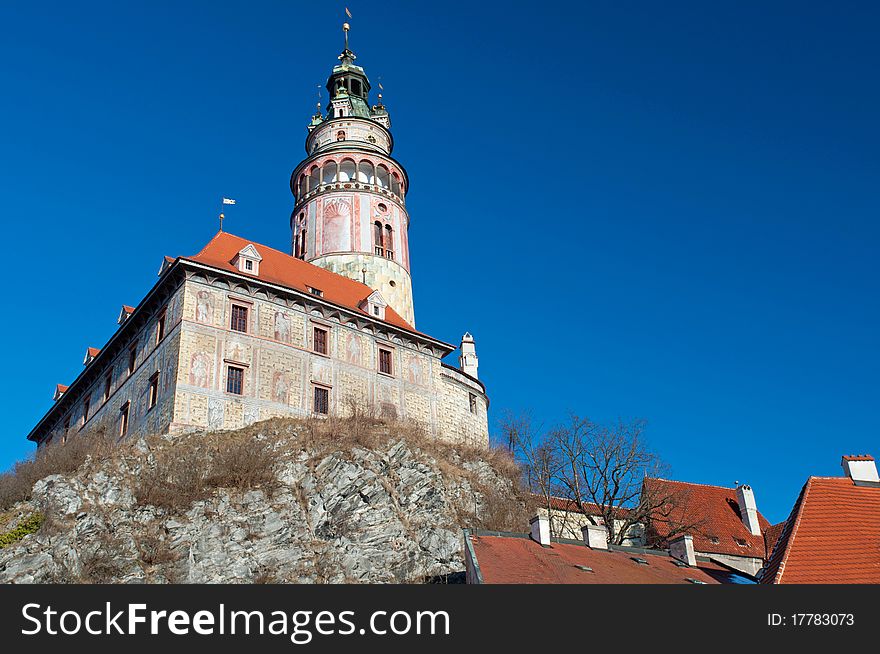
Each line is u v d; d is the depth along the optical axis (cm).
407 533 4422
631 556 3659
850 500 3056
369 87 8644
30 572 3603
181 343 4856
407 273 7219
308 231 7175
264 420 4978
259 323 5241
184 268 5050
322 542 4288
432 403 6009
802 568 2741
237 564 3962
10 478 4434
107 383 5872
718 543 5553
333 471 4578
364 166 7425
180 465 4356
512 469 5650
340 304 5669
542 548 3375
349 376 5547
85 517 3894
